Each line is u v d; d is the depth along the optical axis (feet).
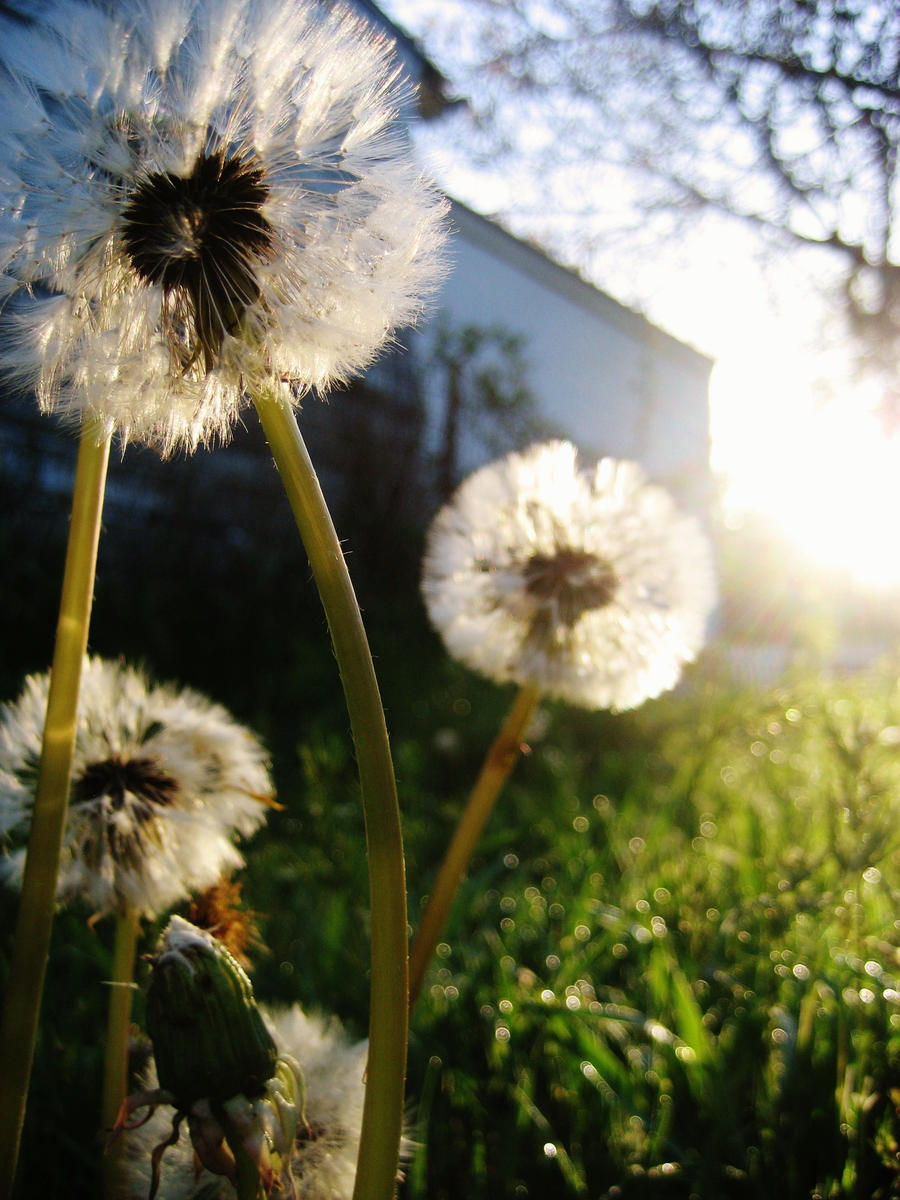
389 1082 0.33
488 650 0.61
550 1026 0.69
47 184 0.36
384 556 2.73
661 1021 0.73
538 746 1.77
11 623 1.79
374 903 0.32
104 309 0.36
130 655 1.94
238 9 0.37
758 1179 0.58
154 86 0.36
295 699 1.90
